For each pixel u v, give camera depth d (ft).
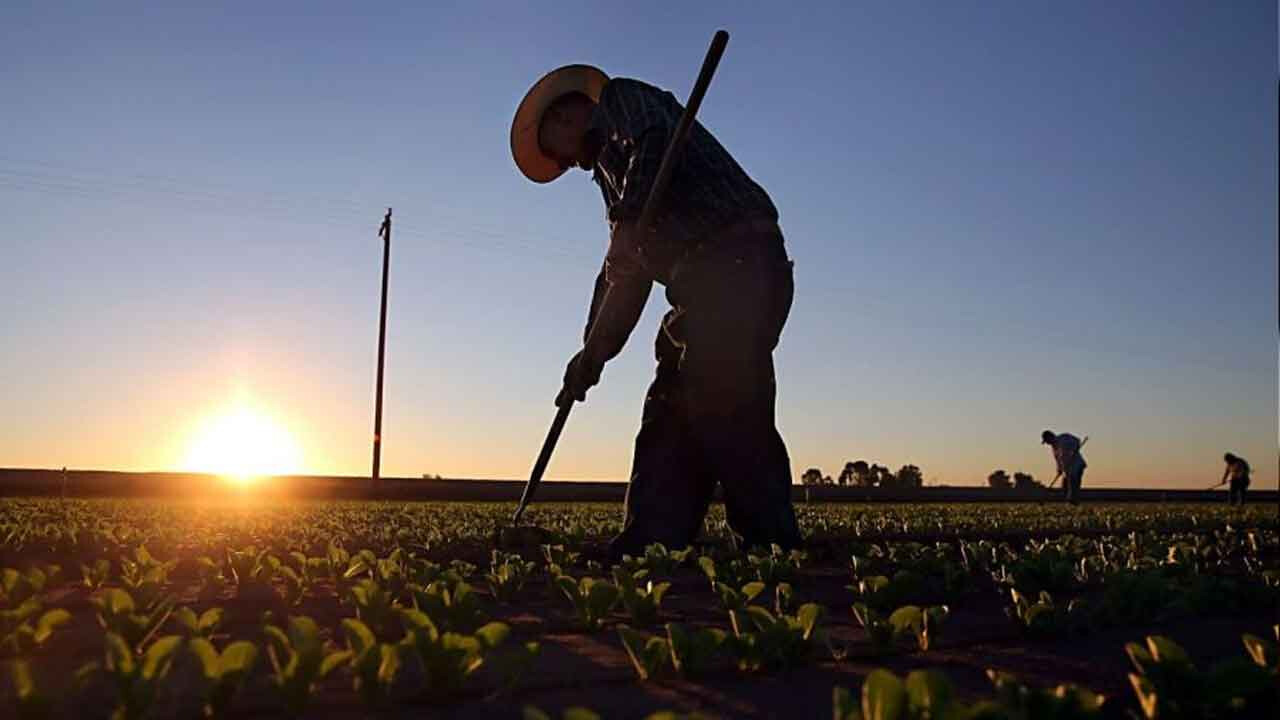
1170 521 37.55
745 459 15.74
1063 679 7.71
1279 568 17.81
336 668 7.38
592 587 10.12
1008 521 37.52
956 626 10.45
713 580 13.32
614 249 15.26
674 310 16.06
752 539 15.90
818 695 7.06
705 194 15.65
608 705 6.73
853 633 10.03
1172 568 14.53
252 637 9.27
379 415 80.02
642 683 7.41
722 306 15.47
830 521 33.09
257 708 6.31
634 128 15.84
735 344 15.42
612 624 10.41
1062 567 13.38
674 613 11.36
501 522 29.48
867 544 20.61
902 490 99.40
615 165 16.62
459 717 6.34
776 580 13.96
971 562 17.16
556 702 6.77
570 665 8.08
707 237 15.62
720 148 16.16
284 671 6.33
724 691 7.16
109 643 5.94
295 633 6.56
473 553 18.90
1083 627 10.19
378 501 60.49
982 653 8.80
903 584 11.99
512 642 9.32
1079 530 32.42
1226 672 5.76
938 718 4.70
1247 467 71.51
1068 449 67.62
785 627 7.95
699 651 7.53
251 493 73.61
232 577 13.99
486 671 7.55
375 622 9.08
